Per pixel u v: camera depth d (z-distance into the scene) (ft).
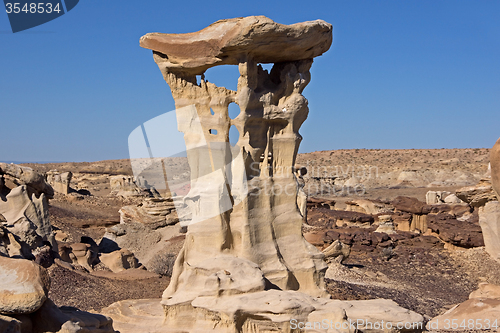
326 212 138.62
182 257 43.27
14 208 73.26
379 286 72.79
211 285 36.94
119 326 40.70
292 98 46.06
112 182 190.29
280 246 46.60
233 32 40.65
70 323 25.02
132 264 81.46
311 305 34.14
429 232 114.62
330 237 101.19
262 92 45.44
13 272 25.54
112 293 55.83
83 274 64.69
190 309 39.32
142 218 107.24
